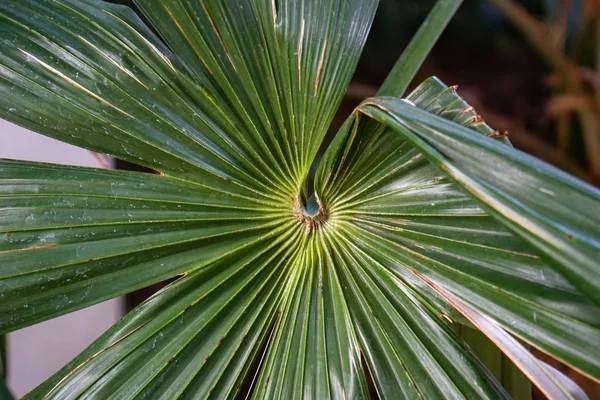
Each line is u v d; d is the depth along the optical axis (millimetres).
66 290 799
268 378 820
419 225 808
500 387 795
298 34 815
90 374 803
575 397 742
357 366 814
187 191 823
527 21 1585
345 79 821
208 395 812
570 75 1539
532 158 724
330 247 835
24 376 1071
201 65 817
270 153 832
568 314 743
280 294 836
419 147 733
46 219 796
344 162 822
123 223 809
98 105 808
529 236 703
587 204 709
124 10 822
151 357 810
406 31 2074
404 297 814
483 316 767
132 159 820
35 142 1059
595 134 1545
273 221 837
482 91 2260
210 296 824
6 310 789
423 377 800
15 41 799
